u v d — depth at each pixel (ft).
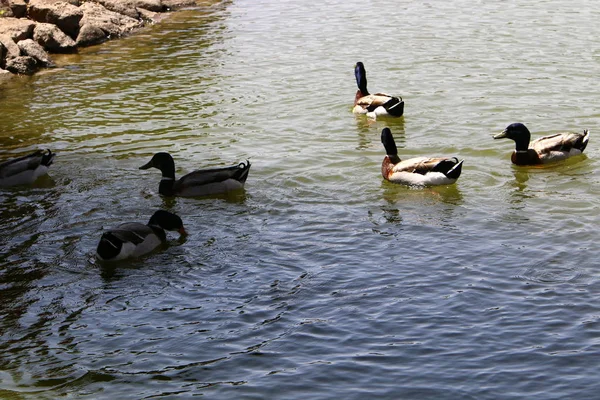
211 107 76.13
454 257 45.80
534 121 68.49
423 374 34.96
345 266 45.44
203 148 65.87
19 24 99.09
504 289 41.93
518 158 59.82
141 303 42.57
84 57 96.58
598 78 78.84
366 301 41.42
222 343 38.24
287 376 35.27
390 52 91.71
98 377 35.99
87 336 39.52
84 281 45.34
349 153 63.77
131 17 111.96
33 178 59.93
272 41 99.30
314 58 90.94
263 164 61.98
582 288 41.65
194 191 56.90
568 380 34.09
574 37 93.61
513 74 81.41
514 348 36.60
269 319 40.19
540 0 112.78
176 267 46.57
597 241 46.88
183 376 35.73
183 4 121.19
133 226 48.93
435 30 100.01
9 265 47.47
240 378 35.35
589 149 62.49
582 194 54.34
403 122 70.23
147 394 34.50
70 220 53.62
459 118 70.33
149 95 80.74
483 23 102.17
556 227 49.14
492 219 50.83
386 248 47.44
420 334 38.11
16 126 73.10
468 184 57.06
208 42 100.48
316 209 53.83
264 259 46.91
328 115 72.95
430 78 81.71
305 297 42.19
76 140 68.90
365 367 35.65
